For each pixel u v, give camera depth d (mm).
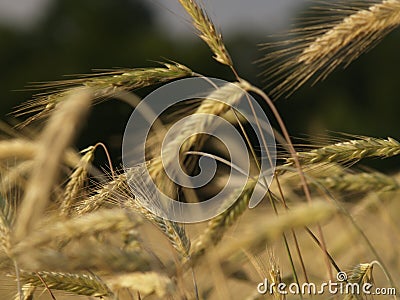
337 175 5277
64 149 4109
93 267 4648
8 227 5086
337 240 7105
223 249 4320
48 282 5414
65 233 4723
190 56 70188
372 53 62406
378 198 6949
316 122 8734
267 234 4082
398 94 61688
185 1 6422
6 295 6066
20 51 78625
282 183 6109
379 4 6531
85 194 6055
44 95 6004
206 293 6148
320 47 6602
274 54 6762
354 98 61875
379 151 6043
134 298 6098
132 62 75500
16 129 5980
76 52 77938
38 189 4195
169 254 5449
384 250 7293
